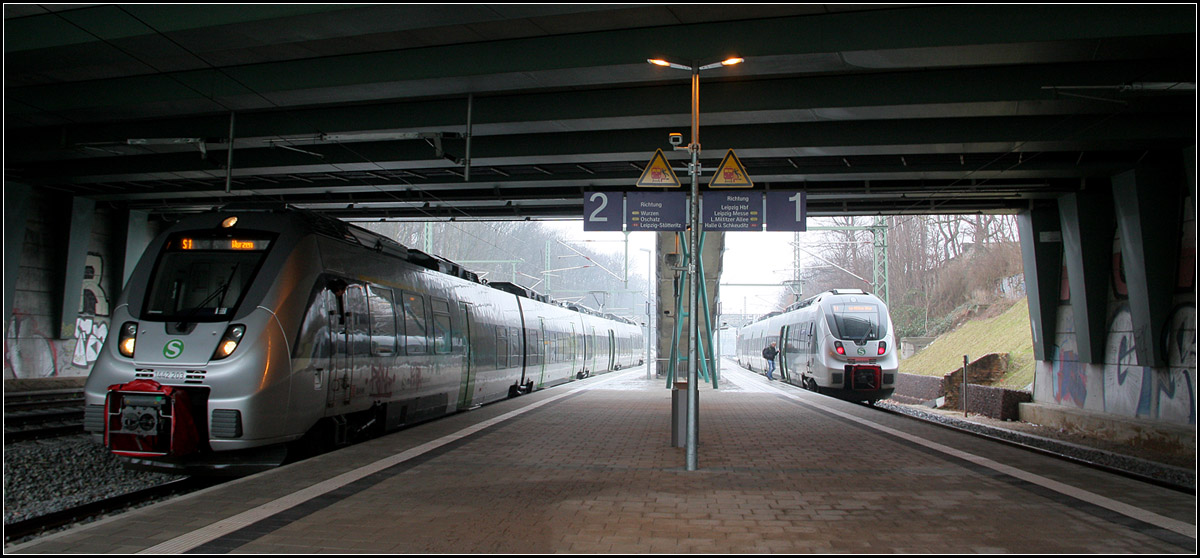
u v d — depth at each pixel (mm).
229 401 9719
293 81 13727
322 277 11227
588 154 17312
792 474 9391
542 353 26000
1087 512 7297
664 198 13953
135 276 10719
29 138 18375
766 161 18891
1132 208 17812
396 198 23312
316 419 11016
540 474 9227
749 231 13867
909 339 45344
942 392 29516
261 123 16562
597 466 9898
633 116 14742
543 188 22016
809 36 11656
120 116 15664
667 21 11914
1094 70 12914
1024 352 30062
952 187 20172
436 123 15680
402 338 13914
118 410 9805
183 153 20031
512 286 24016
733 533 6410
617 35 12328
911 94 13617
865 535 6375
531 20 11969
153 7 11188
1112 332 20359
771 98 14133
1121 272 20000
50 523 7770
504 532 6391
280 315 10312
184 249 10836
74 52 12289
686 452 9695
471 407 18766
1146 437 17422
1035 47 11172
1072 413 20828
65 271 27125
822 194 20906
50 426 14641
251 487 8180
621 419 16016
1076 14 10805
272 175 21969
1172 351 17469
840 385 25766
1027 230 23516
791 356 31578
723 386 29281
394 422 13875
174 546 5824
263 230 10930
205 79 14289
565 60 12547
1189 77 12305
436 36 12562
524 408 18359
